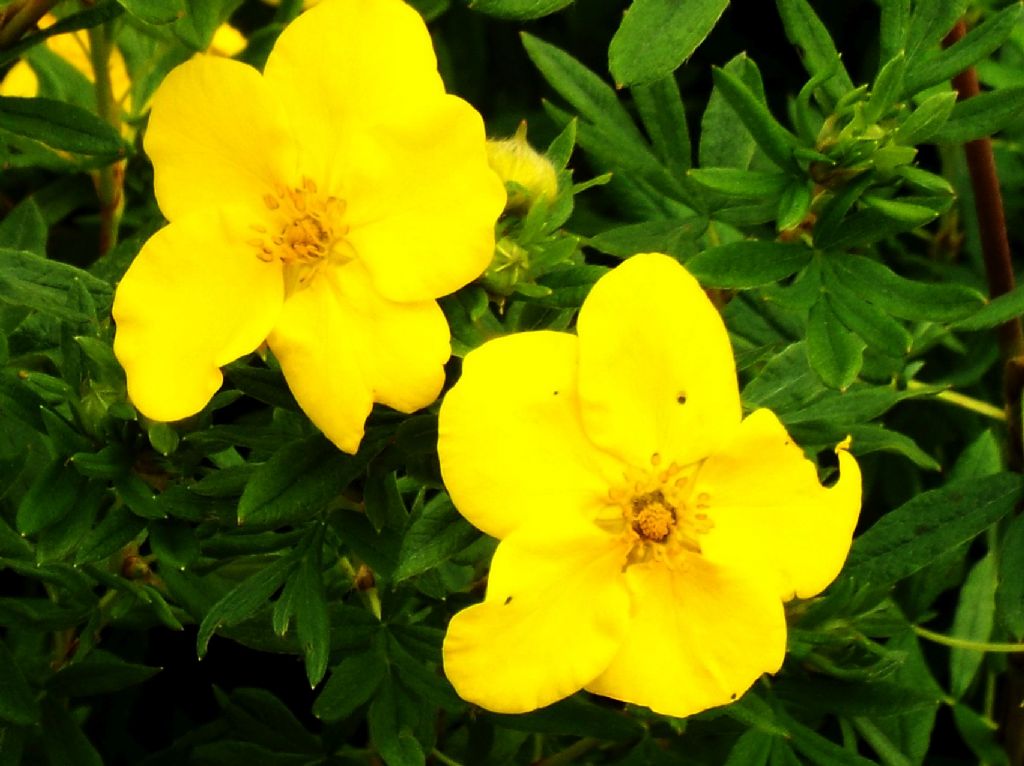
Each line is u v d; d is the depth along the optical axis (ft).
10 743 0.50
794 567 0.40
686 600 0.40
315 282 0.40
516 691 0.38
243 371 0.43
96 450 0.44
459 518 0.42
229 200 0.40
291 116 0.39
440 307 0.40
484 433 0.38
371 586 0.49
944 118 0.43
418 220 0.39
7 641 0.56
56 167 0.57
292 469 0.41
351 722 0.53
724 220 0.51
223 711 0.56
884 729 0.56
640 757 0.50
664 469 0.39
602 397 0.38
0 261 0.45
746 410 0.46
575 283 0.42
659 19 0.39
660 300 0.39
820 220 0.44
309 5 0.56
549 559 0.38
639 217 0.58
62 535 0.43
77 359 0.45
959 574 0.59
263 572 0.44
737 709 0.45
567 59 0.53
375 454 0.42
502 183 0.39
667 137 0.52
